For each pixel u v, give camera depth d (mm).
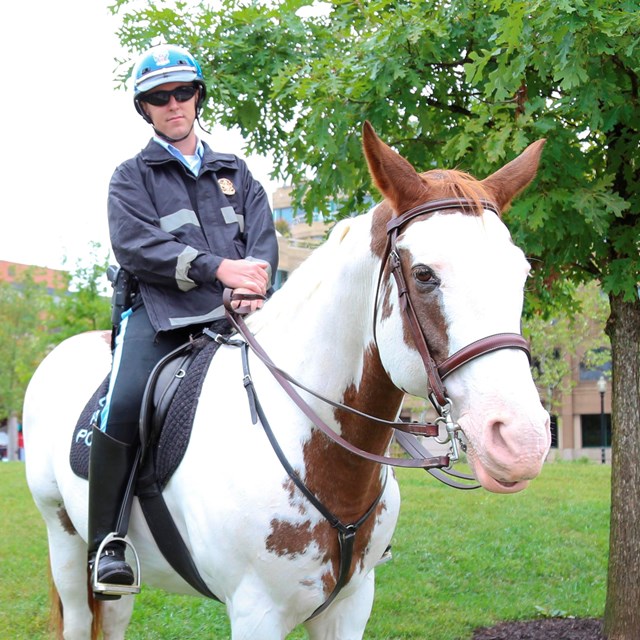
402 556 6992
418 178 2225
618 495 4953
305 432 2488
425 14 4461
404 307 2146
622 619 4891
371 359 2408
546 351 20141
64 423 3348
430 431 2162
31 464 3582
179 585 2955
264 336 2713
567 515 8555
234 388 2643
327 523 2469
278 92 4848
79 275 17656
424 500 9344
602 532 7879
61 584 3504
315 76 4473
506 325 1988
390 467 2756
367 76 4414
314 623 2689
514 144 3924
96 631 3504
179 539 2729
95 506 2803
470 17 4477
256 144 5398
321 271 2594
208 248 2961
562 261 4559
